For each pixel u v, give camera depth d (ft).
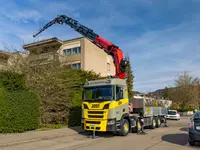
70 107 62.49
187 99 199.52
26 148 32.42
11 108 43.93
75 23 61.57
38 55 67.41
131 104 54.24
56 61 66.64
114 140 40.73
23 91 47.70
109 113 43.91
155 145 35.24
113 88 45.37
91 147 33.24
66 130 52.11
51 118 60.70
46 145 34.91
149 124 62.59
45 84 59.57
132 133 52.44
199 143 36.86
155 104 69.87
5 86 46.52
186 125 80.12
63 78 64.13
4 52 64.95
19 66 60.39
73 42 130.31
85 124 45.93
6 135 41.65
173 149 31.99
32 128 49.26
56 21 65.00
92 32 58.80
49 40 120.26
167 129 63.62
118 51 55.16
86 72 88.53
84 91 47.98
